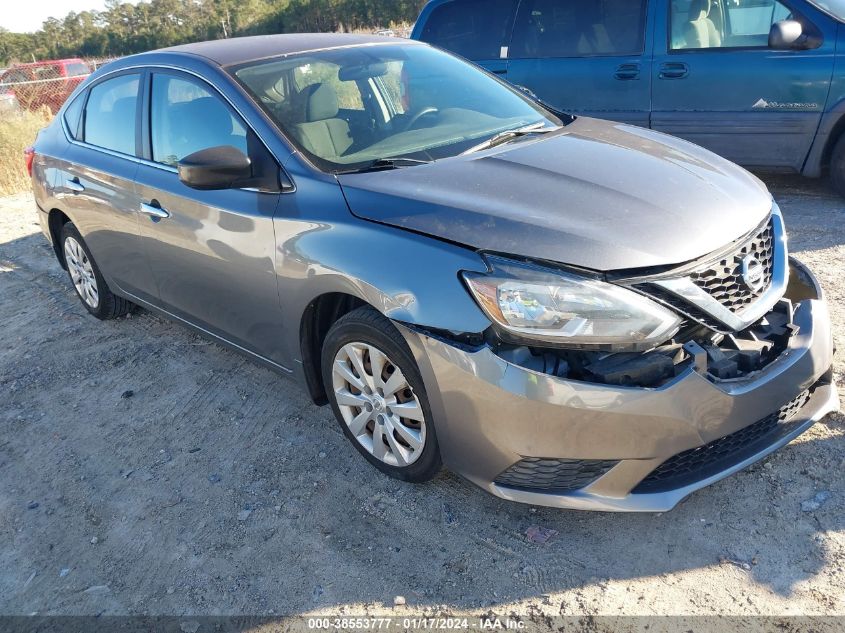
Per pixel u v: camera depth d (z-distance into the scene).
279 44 3.79
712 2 5.67
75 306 5.32
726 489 2.73
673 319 2.36
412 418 2.75
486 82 3.93
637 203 2.59
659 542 2.54
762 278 2.64
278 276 3.01
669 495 2.46
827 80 5.32
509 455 2.45
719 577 2.37
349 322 2.81
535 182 2.74
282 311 3.10
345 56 3.69
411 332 2.52
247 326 3.41
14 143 9.73
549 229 2.43
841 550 2.41
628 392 2.29
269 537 2.80
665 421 2.32
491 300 2.36
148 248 3.84
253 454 3.32
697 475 2.52
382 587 2.50
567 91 6.36
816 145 5.52
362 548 2.69
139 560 2.76
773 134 5.64
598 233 2.41
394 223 2.64
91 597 2.61
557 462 2.43
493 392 2.38
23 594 2.66
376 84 3.57
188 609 2.51
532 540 2.62
